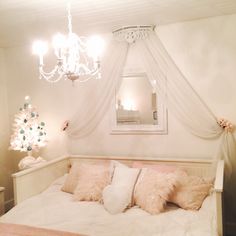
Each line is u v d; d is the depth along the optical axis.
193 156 3.04
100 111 3.40
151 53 3.10
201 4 2.47
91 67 3.37
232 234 2.93
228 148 2.85
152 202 2.40
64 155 3.55
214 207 2.24
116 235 2.00
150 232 2.02
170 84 3.05
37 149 3.53
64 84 3.58
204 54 2.94
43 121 3.73
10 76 3.88
